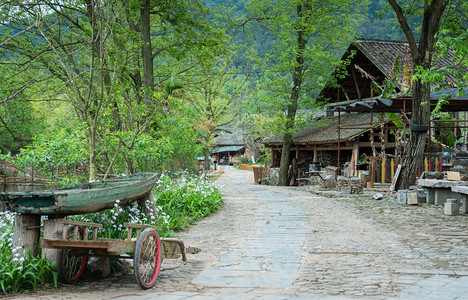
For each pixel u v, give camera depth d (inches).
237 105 1802.4
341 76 1163.9
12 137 951.0
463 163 657.6
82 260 259.9
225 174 2057.1
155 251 253.9
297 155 1323.8
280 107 1248.2
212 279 253.9
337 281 239.9
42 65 743.1
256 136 2486.5
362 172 839.1
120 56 666.2
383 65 1010.1
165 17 872.3
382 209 549.6
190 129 837.2
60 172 544.7
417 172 695.7
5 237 287.7
